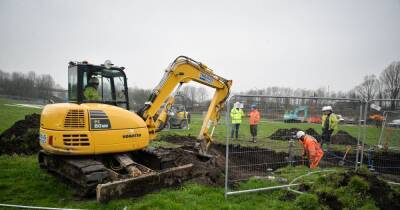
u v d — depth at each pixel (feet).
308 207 17.21
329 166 30.04
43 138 21.45
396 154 31.27
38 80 226.38
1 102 162.71
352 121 26.25
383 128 31.01
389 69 189.78
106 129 21.09
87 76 23.68
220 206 17.93
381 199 17.39
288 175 24.64
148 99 25.89
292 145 27.71
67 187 22.00
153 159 24.90
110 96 25.04
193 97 157.69
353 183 18.02
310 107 25.20
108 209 17.60
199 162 25.41
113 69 25.18
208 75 27.86
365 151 31.63
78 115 20.42
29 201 19.40
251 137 28.14
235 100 25.30
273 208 17.89
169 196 19.44
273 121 23.88
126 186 19.25
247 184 22.12
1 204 18.37
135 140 22.54
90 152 20.43
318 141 30.96
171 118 68.39
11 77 239.91
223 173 24.94
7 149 33.50
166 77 25.94
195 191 20.18
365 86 200.03
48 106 22.41
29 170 26.37
